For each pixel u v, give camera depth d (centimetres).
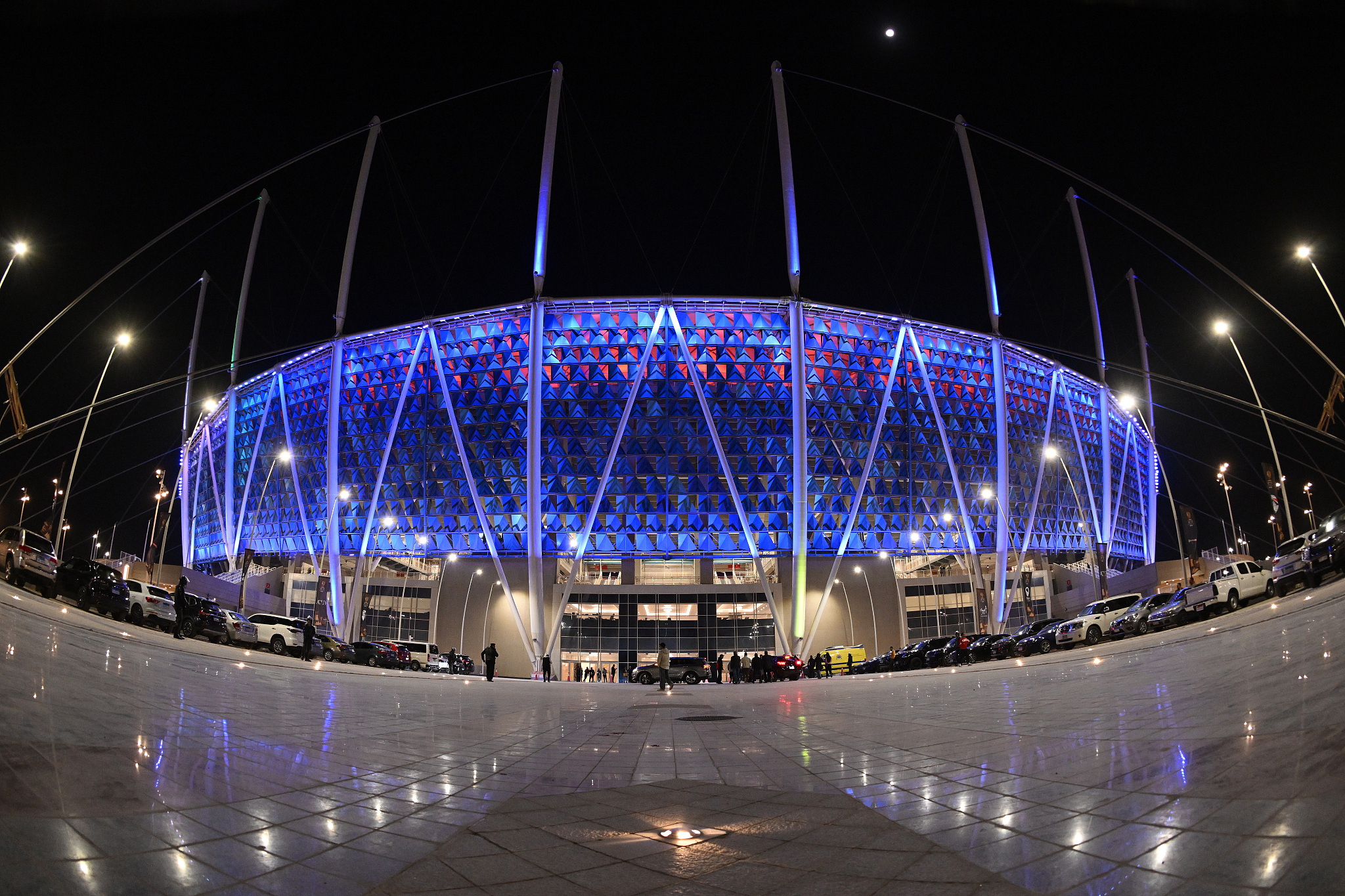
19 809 434
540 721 1475
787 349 6500
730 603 6756
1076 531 7794
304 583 7881
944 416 6912
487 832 521
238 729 921
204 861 409
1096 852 399
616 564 7069
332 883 394
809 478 6444
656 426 6444
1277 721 638
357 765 780
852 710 1622
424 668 5278
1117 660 2133
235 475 8206
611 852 471
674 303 6325
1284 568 2914
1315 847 336
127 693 1038
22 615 1952
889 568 7144
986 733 954
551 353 6400
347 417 6888
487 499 6488
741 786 713
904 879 392
